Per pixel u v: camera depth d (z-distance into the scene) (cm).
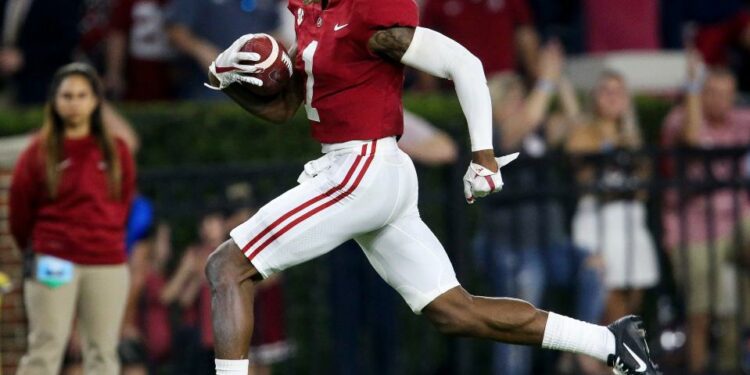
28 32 3794
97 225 2644
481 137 1905
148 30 3956
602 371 3309
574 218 3303
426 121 3516
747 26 4466
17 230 2673
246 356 1950
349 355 3170
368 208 1947
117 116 3131
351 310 3169
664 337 3509
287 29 3859
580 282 3275
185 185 3170
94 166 2642
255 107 2050
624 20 4309
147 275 3069
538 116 3425
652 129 3881
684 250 3291
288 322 3356
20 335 2883
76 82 2611
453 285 2009
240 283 1962
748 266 3378
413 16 1906
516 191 3203
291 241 1950
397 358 3181
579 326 2044
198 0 3744
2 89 3838
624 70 4081
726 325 3391
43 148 2627
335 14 1930
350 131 1942
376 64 1931
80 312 2678
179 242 3269
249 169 3011
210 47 3756
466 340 3259
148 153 3391
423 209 3350
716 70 3684
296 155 3459
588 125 3462
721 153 3259
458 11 3988
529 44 3941
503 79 3469
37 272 2634
